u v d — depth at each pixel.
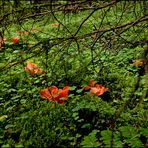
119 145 0.98
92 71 1.59
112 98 1.38
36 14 1.02
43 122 1.17
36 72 1.52
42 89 1.44
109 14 2.68
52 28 2.49
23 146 1.03
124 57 1.77
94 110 1.17
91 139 1.02
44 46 0.99
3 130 1.13
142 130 1.06
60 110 1.24
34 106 1.31
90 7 0.93
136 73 1.59
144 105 1.29
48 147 1.06
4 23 1.09
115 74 1.57
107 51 1.85
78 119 1.18
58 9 1.00
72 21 2.59
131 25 0.89
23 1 1.33
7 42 2.11
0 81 1.55
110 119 1.17
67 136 1.09
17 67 1.72
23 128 1.14
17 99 1.33
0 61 1.86
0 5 1.13
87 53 1.83
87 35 0.95
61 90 1.28
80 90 1.33
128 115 1.22
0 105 1.33
